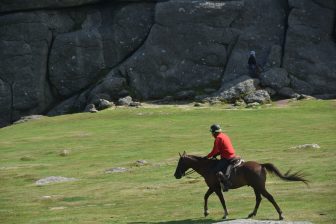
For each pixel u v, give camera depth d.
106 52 76.94
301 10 72.81
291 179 23.41
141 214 27.38
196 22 74.00
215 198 29.75
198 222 24.73
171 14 74.50
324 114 59.03
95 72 76.75
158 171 38.19
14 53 76.31
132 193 32.56
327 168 34.28
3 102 75.75
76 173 39.78
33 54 76.25
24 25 76.62
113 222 26.05
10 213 29.69
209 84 72.44
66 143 51.91
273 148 43.44
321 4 72.94
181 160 25.69
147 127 57.50
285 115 59.28
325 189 29.23
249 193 30.36
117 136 53.84
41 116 70.19
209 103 67.75
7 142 54.12
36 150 49.50
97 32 77.19
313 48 71.31
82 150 48.34
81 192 33.88
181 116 62.03
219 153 24.92
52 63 76.75
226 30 73.69
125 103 69.94
